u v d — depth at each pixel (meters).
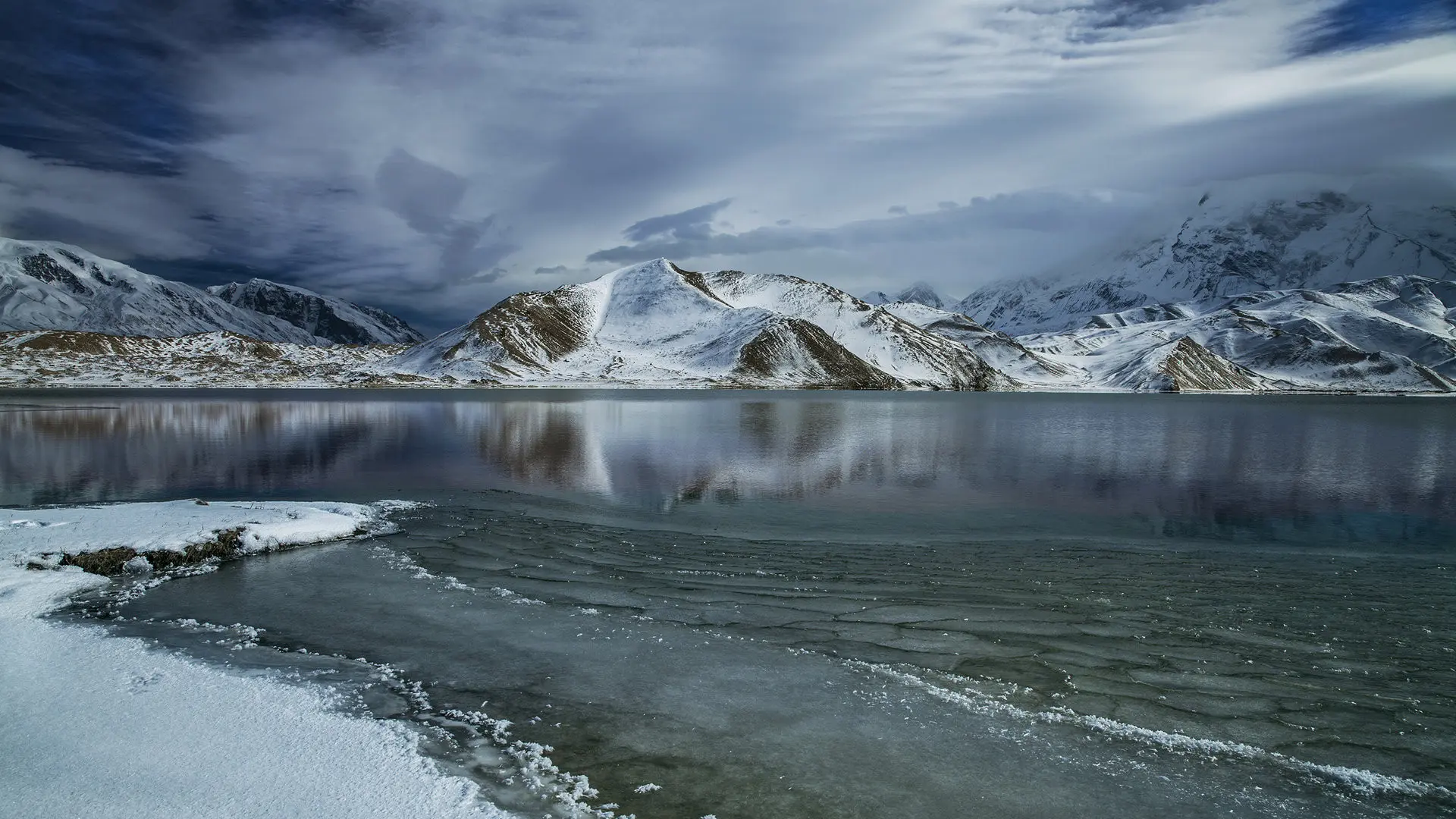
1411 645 10.39
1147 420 71.50
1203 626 11.12
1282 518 20.94
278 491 24.11
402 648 10.06
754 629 10.90
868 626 11.02
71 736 7.45
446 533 17.52
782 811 6.37
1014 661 9.71
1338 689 8.88
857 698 8.57
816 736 7.68
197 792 6.47
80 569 13.38
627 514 20.47
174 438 42.69
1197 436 51.03
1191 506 22.80
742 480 27.47
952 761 7.22
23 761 6.95
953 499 23.72
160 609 11.66
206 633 10.58
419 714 8.09
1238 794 6.70
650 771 6.99
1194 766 7.15
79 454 34.56
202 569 14.01
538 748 7.37
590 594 12.66
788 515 20.69
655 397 124.12
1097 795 6.66
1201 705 8.43
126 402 88.69
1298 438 50.25
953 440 46.16
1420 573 14.69
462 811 6.26
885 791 6.70
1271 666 9.58
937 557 15.66
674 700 8.50
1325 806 6.52
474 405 87.75
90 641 10.18
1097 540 17.80
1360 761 7.26
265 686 8.70
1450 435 53.81
